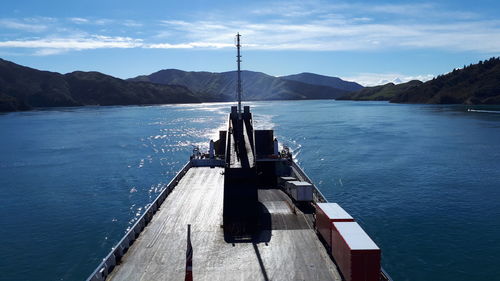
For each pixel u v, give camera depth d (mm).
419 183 73500
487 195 65812
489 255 44375
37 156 110688
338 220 28750
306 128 166125
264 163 54906
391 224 53375
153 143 132125
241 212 34281
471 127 165000
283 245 31312
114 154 111500
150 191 71812
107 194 70438
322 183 73812
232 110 58875
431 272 40906
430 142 122688
